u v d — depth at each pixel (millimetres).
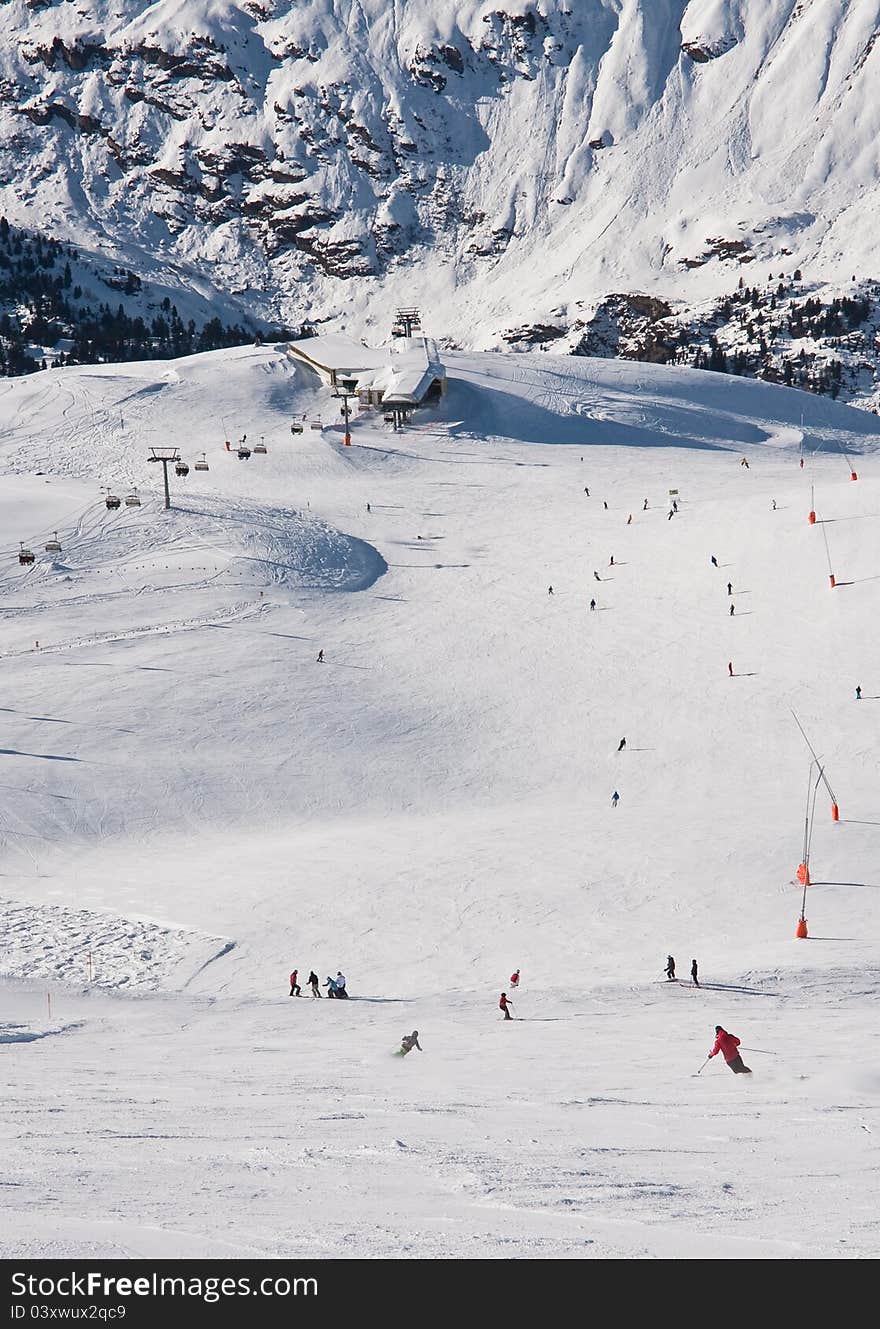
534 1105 18797
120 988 49250
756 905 55625
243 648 109812
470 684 102875
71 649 108562
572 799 81750
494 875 62656
